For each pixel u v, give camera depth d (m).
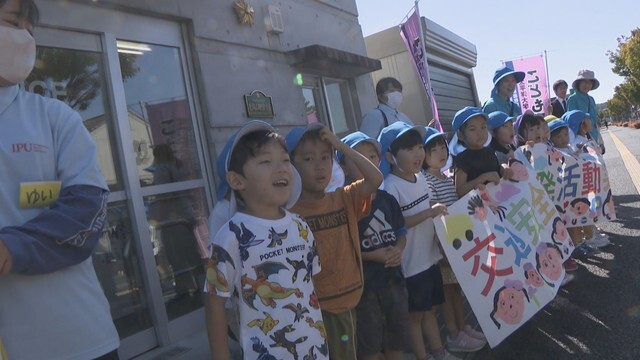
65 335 1.59
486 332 3.20
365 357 2.70
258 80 4.98
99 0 3.57
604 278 4.56
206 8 4.47
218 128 4.42
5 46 1.63
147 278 3.62
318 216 2.49
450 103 10.89
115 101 3.64
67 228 1.56
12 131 1.62
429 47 9.88
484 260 3.33
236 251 1.97
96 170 1.75
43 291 1.57
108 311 1.77
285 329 1.95
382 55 9.89
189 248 4.07
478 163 3.80
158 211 3.87
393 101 5.29
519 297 3.37
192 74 4.35
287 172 2.11
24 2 1.72
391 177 3.28
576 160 4.98
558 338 3.47
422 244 3.20
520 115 5.43
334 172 3.24
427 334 3.29
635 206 7.31
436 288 3.26
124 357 3.39
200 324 3.93
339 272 2.45
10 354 1.49
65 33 3.42
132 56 3.91
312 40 6.08
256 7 5.11
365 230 2.79
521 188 3.81
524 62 9.23
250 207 2.12
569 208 4.96
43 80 3.28
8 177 1.57
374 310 2.70
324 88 6.30
